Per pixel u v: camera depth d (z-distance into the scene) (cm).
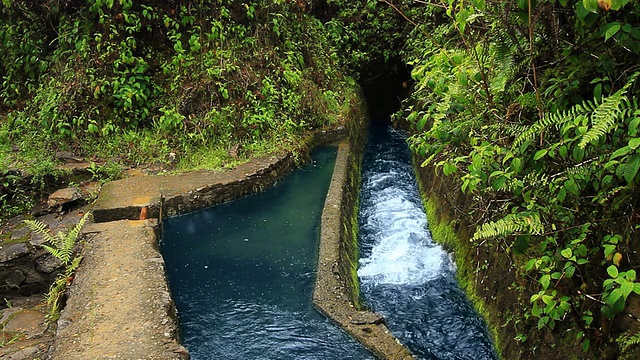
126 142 718
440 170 679
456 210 577
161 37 784
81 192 631
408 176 852
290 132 796
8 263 534
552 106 306
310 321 435
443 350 447
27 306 519
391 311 498
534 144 305
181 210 611
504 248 422
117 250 483
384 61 1179
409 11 1034
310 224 598
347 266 534
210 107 752
